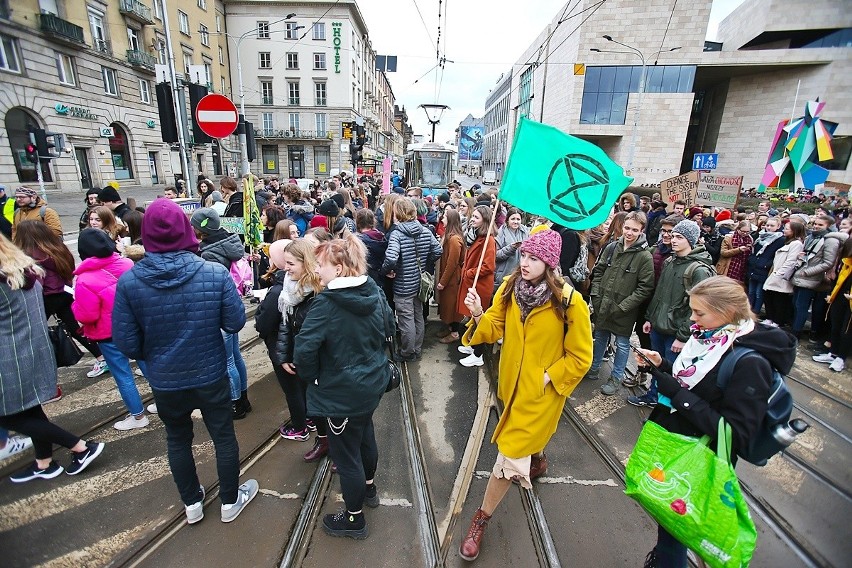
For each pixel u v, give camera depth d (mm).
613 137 39562
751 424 1656
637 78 36562
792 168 20344
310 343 2158
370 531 2580
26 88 22000
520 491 2945
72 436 2920
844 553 2486
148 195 26422
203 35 39219
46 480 2916
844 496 2990
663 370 2062
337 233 5363
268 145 48469
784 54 29922
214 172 42094
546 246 2207
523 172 2664
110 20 27578
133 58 29422
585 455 3361
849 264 4992
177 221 2205
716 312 1791
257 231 6289
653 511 1825
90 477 2963
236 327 2400
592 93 37469
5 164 21312
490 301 4895
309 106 46969
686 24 34688
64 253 3928
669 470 1779
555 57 43062
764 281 6727
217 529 2559
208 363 2326
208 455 3238
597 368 4609
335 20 45031
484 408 3984
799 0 25422
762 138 35500
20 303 2598
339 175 19281
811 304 6141
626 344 4242
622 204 6719
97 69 26703
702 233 7445
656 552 2129
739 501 1633
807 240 6082
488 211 4801
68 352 3293
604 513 2764
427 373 4691
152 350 2244
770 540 2596
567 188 2635
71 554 2369
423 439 3506
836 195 15703
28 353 2631
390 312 2596
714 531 1651
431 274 6211
